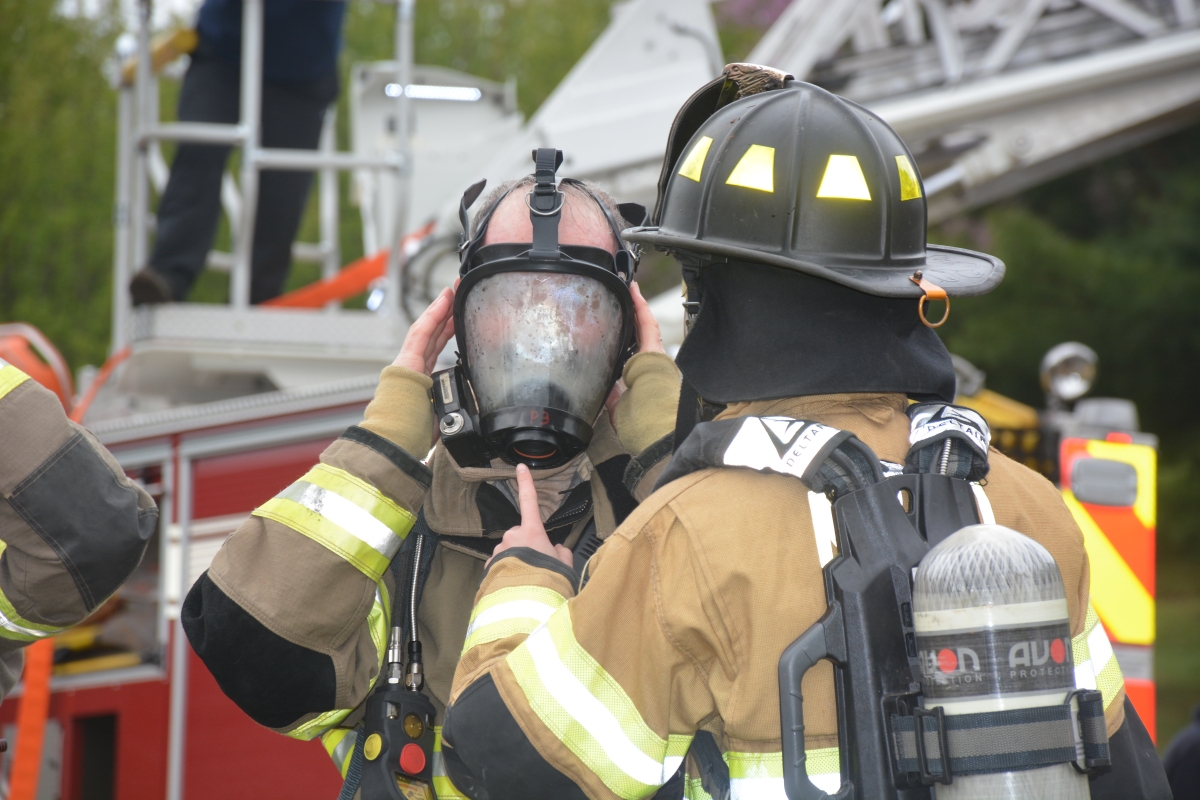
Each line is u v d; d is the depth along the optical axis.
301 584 3.21
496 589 3.07
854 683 2.53
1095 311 27.89
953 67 8.88
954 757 2.46
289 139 9.01
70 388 9.05
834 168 2.95
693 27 8.67
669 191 3.21
